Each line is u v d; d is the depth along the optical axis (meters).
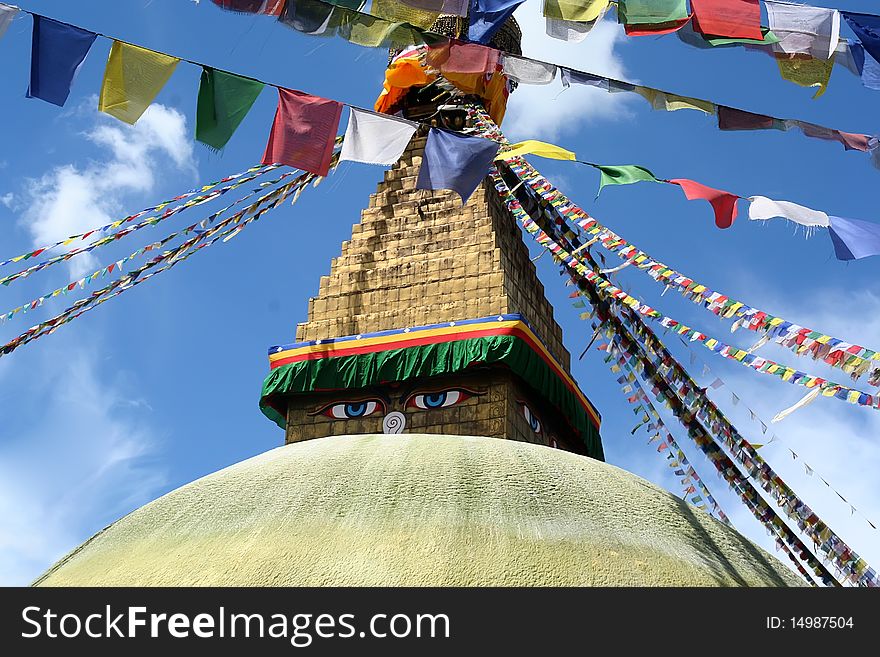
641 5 11.29
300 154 11.47
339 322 18.56
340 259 19.33
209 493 13.28
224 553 11.95
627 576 11.79
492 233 18.53
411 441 14.11
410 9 11.24
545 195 15.58
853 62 11.68
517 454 13.87
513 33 20.12
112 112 10.98
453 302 18.14
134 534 12.95
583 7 11.23
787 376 11.48
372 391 17.91
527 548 11.89
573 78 12.20
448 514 12.30
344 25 11.20
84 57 10.74
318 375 17.88
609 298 15.78
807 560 13.94
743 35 11.44
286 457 13.94
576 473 13.77
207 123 11.09
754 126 12.62
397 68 20.11
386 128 11.92
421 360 17.55
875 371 10.78
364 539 11.92
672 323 12.98
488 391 17.41
